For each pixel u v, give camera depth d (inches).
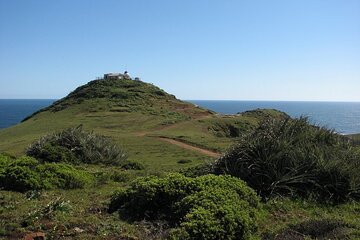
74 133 824.3
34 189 435.8
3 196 391.9
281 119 472.7
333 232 287.1
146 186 342.0
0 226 286.7
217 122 1945.1
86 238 269.6
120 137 1533.0
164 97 3021.7
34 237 265.3
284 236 284.7
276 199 378.0
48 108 2834.6
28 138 1630.2
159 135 1589.6
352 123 3558.1
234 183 345.7
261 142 424.5
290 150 418.9
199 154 1103.6
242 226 279.9
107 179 530.0
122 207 344.2
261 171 404.5
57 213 320.5
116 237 274.5
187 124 1923.0
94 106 2546.8
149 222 311.4
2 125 4591.5
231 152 436.8
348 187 395.5
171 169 684.1
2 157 535.8
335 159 414.9
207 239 259.1
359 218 337.1
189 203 303.6
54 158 710.5
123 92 2928.2
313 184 400.2
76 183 473.1
